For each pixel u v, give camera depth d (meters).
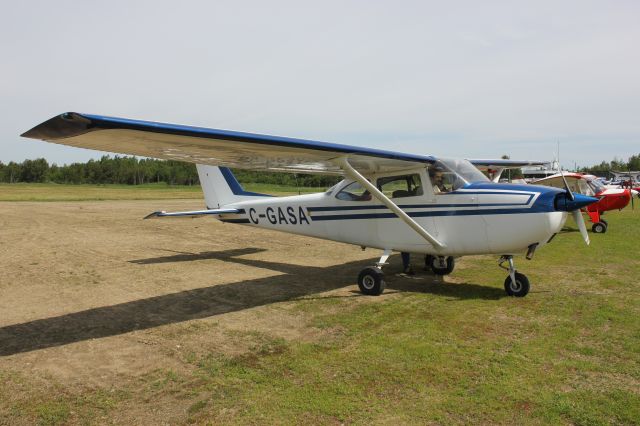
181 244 10.23
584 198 4.86
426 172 5.73
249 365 3.44
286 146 4.43
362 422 2.59
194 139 3.91
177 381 3.18
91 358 3.61
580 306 4.88
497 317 4.54
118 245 9.94
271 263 7.91
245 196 8.12
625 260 7.62
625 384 3.02
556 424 2.53
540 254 8.27
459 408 2.72
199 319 4.62
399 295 5.53
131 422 2.64
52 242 10.21
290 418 2.64
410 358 3.51
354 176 5.36
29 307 5.07
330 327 4.32
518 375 3.17
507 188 5.24
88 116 3.09
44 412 2.76
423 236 5.66
